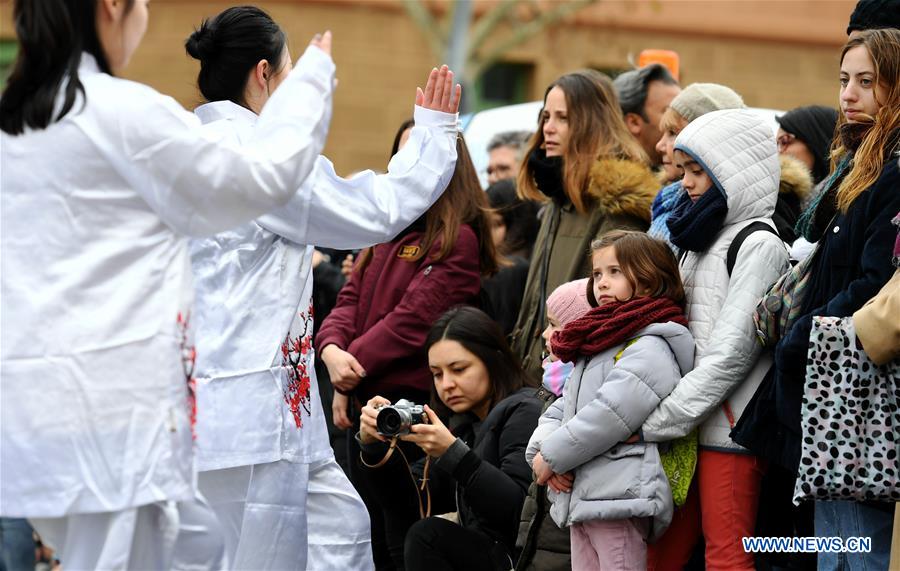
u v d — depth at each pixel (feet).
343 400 32.07
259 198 19.15
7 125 18.72
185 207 18.94
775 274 24.43
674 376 24.48
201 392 21.84
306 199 22.29
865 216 22.50
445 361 28.53
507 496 26.30
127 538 18.53
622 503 24.17
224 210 19.08
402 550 29.30
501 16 115.55
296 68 20.06
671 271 25.29
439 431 26.30
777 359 22.99
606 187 29.78
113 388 18.48
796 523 26.16
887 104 23.02
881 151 22.66
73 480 18.38
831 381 22.04
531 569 26.18
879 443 21.89
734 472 24.44
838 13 124.88
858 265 22.63
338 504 24.22
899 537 23.89
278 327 22.71
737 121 25.23
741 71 122.93
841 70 23.88
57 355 18.45
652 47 120.47
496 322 30.53
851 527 23.45
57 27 18.71
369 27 116.57
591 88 31.14
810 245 27.53
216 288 22.18
